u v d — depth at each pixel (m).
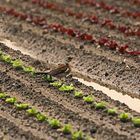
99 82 40.75
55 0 61.97
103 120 34.25
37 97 37.12
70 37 49.19
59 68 41.66
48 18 54.91
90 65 43.16
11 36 49.78
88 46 47.03
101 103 35.78
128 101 37.97
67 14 55.97
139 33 49.62
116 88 39.75
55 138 32.09
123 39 48.72
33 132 32.75
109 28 51.84
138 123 33.62
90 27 52.34
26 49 46.88
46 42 47.84
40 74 40.81
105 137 32.22
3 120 34.06
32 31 50.75
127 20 54.44
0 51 44.53
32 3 60.72
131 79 40.69
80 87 39.06
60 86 38.72
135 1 60.41
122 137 32.28
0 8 57.47
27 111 34.91
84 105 36.12
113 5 59.72
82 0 60.91
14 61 42.47
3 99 36.72
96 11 57.53
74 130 32.91
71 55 45.03
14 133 32.59
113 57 44.62
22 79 40.03
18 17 54.81
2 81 39.44
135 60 43.94
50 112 35.06
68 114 34.81
